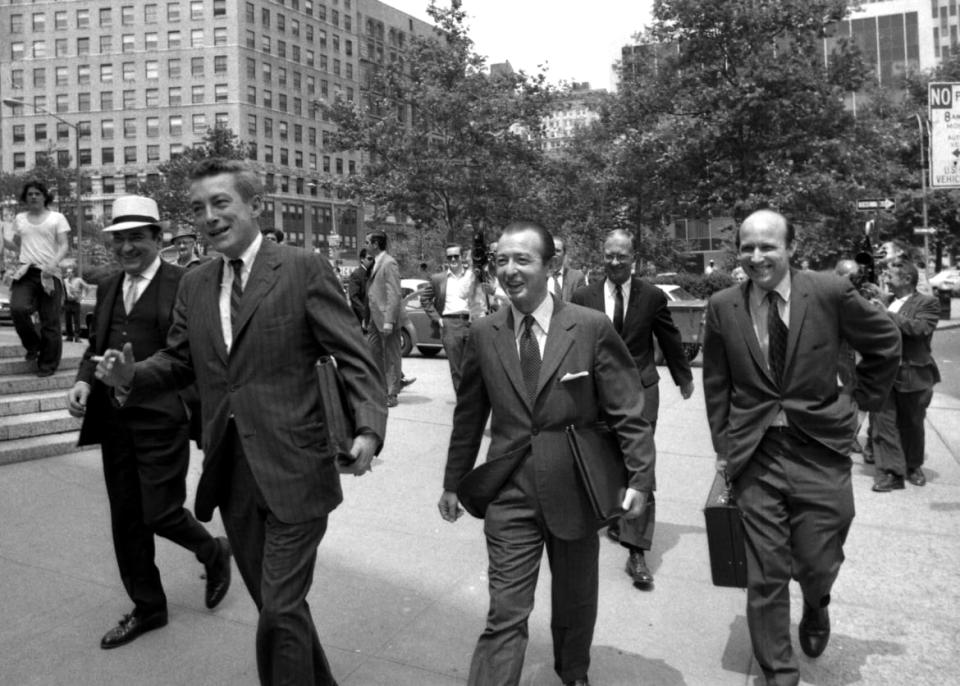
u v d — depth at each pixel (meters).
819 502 3.04
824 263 25.53
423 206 28.56
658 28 25.47
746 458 3.11
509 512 2.83
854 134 24.47
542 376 2.81
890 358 3.08
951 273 40.84
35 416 7.09
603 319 2.91
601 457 2.85
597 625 3.80
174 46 84.12
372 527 5.20
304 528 2.62
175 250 8.21
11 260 7.89
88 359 3.61
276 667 2.57
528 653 3.51
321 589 4.16
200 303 2.75
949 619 3.89
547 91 28.52
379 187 28.22
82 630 3.63
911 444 6.45
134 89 85.38
